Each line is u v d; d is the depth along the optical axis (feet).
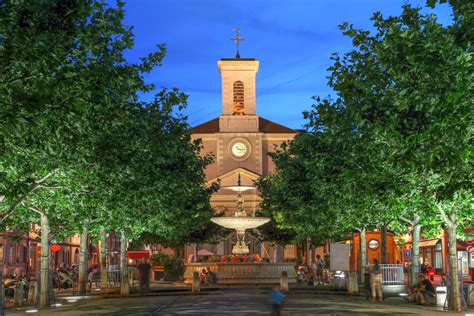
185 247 242.37
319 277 145.07
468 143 49.98
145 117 83.66
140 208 97.25
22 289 97.30
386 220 107.76
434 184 68.39
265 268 129.90
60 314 73.51
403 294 101.91
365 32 67.10
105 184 78.02
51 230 124.16
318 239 174.70
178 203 124.47
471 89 44.70
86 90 55.62
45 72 49.90
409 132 55.72
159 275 179.01
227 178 250.37
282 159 128.06
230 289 118.83
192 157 114.62
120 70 63.36
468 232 97.60
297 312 70.85
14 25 50.65
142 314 69.87
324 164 100.58
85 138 68.49
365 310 74.13
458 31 45.80
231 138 256.93
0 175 58.70
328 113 81.41
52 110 53.88
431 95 47.52
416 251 99.66
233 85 261.03
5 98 48.73
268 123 269.64
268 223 204.54
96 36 59.57
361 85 64.75
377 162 73.92
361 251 122.62
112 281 119.14
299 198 121.08
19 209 92.99
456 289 74.54
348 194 89.66
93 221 107.04
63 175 71.56
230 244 241.35
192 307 78.23
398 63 51.72
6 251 167.02
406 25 66.18
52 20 53.93
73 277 153.17
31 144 59.31
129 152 80.69
